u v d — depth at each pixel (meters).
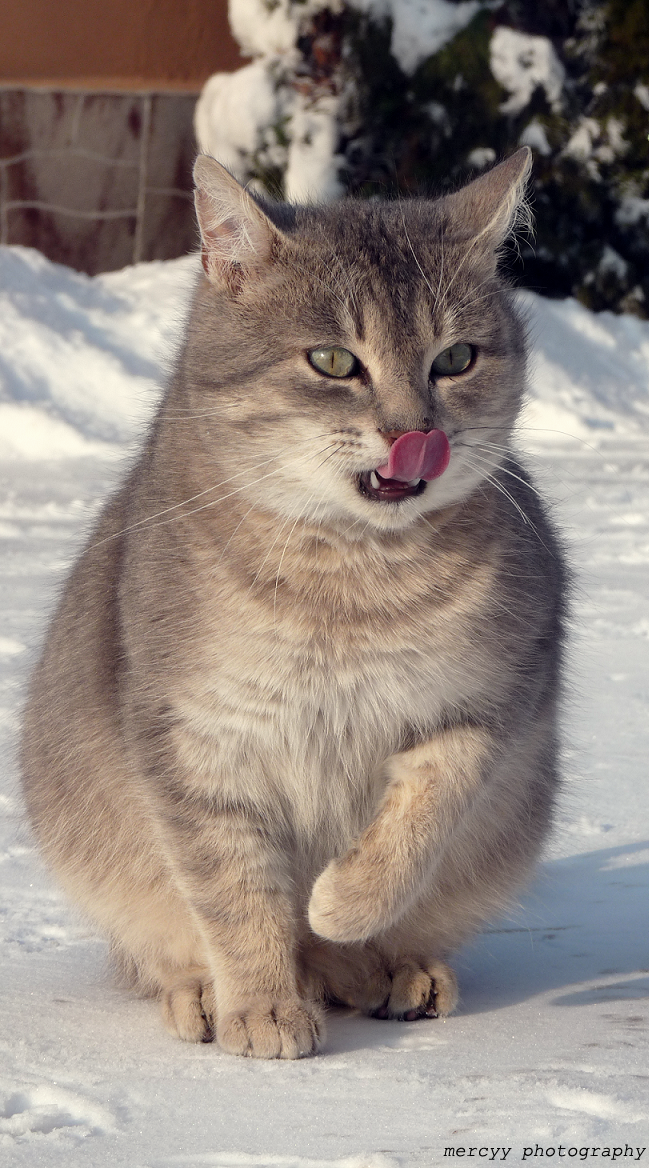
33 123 17.30
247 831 3.72
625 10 17.34
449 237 4.00
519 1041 3.30
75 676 4.35
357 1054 3.34
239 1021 3.43
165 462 4.08
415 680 3.73
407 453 3.62
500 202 4.08
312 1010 3.51
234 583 3.71
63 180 17.52
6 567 9.07
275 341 3.81
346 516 3.75
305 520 3.77
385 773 3.88
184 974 3.90
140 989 4.12
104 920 4.21
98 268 17.77
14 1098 2.95
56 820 4.40
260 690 3.69
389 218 4.09
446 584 3.76
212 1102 2.89
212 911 3.68
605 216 17.91
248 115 16.80
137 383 14.31
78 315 15.42
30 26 17.09
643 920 4.40
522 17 17.36
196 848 3.72
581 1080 2.88
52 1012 3.67
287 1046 3.34
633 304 17.98
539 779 4.28
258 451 3.80
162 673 3.74
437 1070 3.06
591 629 7.85
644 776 5.61
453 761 3.74
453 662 3.73
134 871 4.11
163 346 14.88
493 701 3.80
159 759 3.77
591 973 3.96
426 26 16.91
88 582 4.52
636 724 6.26
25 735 4.75
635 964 4.02
